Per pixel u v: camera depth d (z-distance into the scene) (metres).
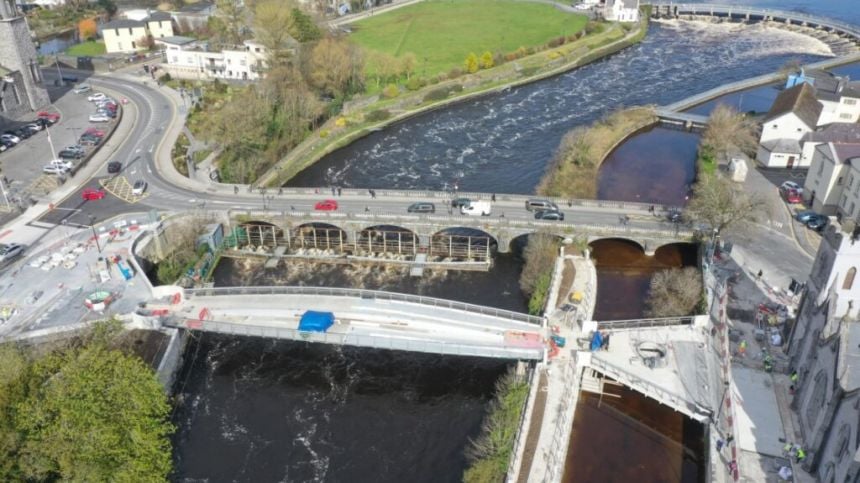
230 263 173.12
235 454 117.50
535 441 107.81
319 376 134.38
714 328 132.00
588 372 126.06
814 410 103.62
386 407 127.12
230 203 183.62
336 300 142.38
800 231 170.50
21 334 130.75
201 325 135.38
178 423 123.75
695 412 112.44
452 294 158.38
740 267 153.62
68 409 97.06
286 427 123.00
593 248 170.62
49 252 160.75
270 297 143.75
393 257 172.25
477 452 113.25
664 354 124.81
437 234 177.75
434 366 136.38
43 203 183.00
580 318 136.75
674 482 106.88
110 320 125.44
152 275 164.25
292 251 175.62
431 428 122.56
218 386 132.00
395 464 115.56
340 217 172.75
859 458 81.88
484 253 170.75
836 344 97.44
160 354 129.25
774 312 135.88
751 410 112.69
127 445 100.62
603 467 109.38
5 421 96.06
